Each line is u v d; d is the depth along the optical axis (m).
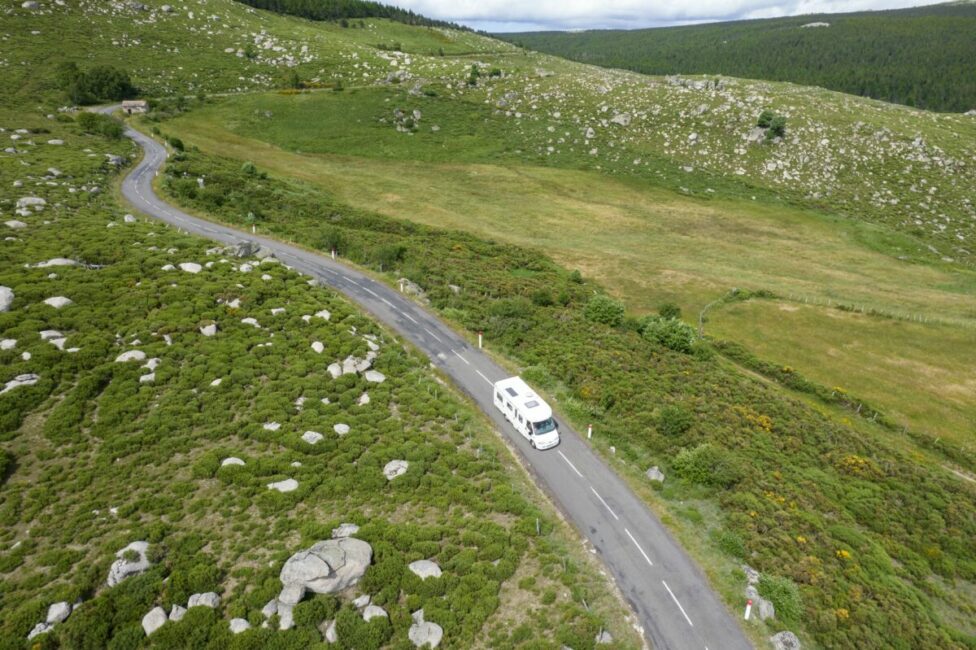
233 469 30.09
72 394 33.88
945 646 26.44
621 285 77.12
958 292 80.12
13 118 93.31
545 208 109.06
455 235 86.50
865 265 91.00
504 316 55.62
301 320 46.50
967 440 48.25
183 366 38.38
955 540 34.19
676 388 47.59
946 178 121.50
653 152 134.88
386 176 115.31
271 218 77.44
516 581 26.23
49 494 27.61
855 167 126.75
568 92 156.25
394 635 22.39
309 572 23.16
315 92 143.88
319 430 34.28
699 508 33.78
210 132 118.38
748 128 138.62
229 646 20.72
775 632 25.72
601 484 34.94
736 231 104.31
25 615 21.03
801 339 64.38
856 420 50.53
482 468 34.22
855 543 32.28
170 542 25.58
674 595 27.27
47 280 44.69
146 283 47.12
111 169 81.00
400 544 26.56
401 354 46.38
